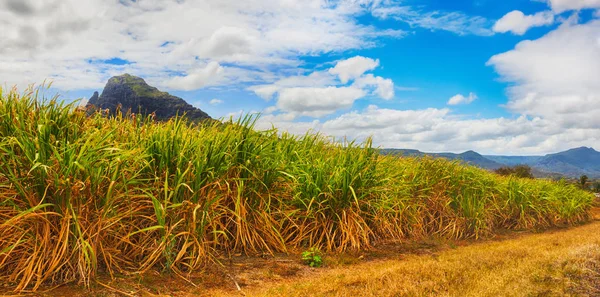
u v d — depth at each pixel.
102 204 4.68
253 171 6.47
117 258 4.82
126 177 5.27
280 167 7.09
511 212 11.79
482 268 5.75
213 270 5.28
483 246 8.48
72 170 4.34
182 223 5.35
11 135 4.68
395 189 8.75
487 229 10.28
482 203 10.38
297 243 6.91
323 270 5.90
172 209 5.24
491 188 11.80
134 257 5.06
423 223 9.41
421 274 5.42
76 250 4.35
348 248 7.11
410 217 9.02
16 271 4.14
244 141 6.38
